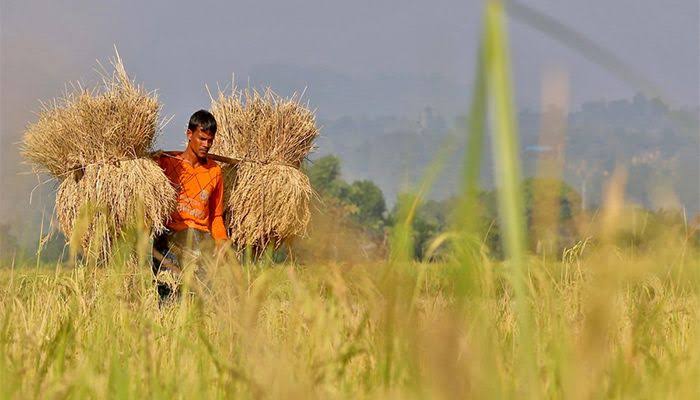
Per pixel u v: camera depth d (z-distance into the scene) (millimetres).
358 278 5129
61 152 28172
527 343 3945
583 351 3773
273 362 7023
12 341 10531
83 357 10367
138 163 28125
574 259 9734
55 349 9938
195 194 28938
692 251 7801
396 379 5617
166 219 28500
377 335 6898
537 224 2717
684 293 11031
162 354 10078
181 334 10461
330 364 7305
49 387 8680
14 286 12352
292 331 7879
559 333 6770
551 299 7750
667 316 10320
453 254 3271
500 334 8508
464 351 3281
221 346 9484
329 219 5395
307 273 7258
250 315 7750
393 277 4246
